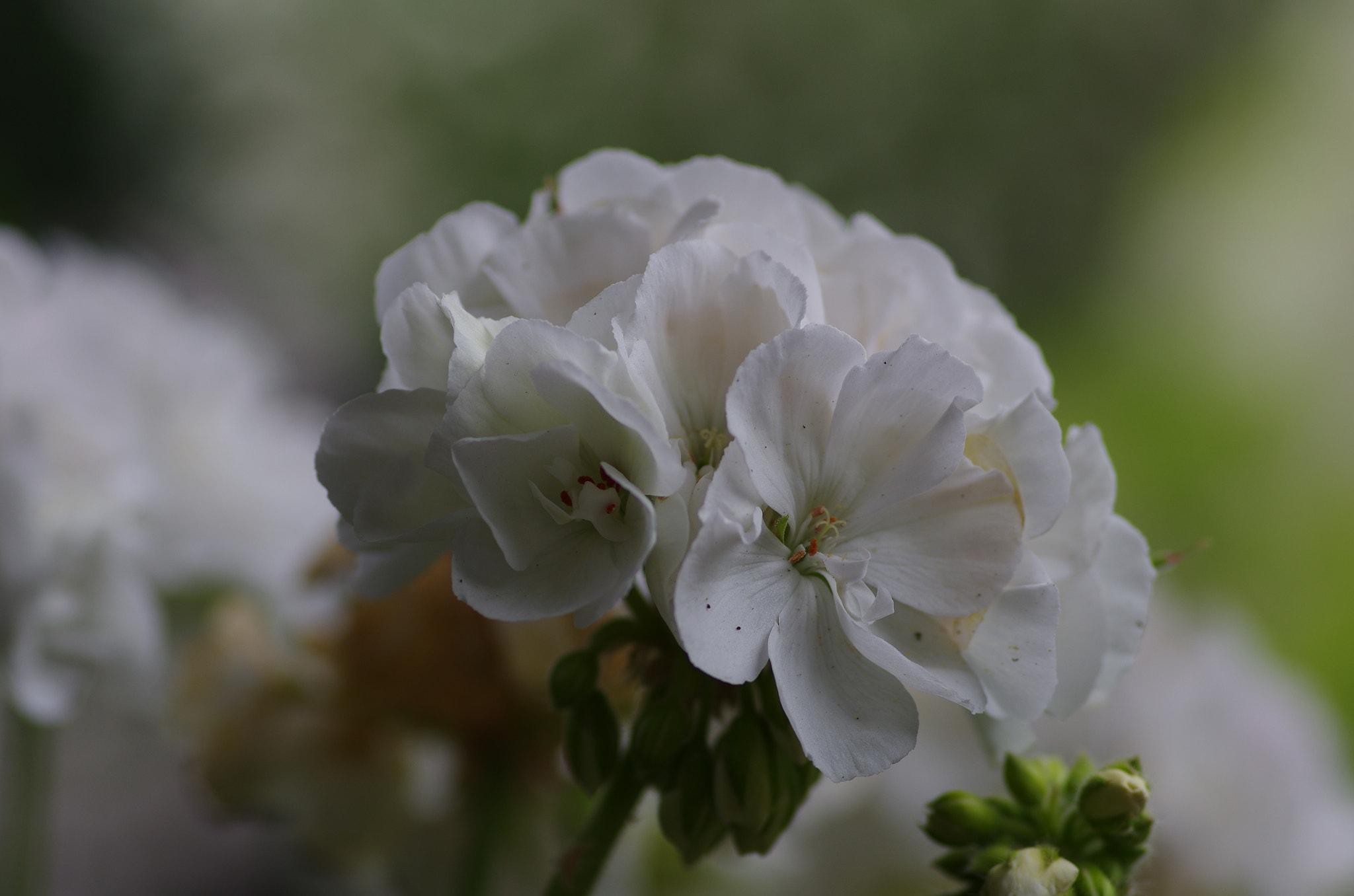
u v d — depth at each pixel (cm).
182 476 53
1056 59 216
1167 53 214
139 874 102
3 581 48
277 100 216
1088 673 39
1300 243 192
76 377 49
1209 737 51
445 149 212
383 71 216
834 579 38
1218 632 53
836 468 38
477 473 38
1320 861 51
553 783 48
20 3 185
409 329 39
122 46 201
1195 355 166
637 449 38
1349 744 84
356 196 218
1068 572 40
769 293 38
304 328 194
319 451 39
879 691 38
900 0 216
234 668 50
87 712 87
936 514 39
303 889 93
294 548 55
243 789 49
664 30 216
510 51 216
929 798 51
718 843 40
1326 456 149
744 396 38
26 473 48
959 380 38
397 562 41
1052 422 39
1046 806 41
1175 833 50
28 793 51
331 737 49
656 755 39
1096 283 200
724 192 41
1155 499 138
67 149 192
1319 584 123
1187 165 206
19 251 51
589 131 213
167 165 206
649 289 38
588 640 46
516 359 38
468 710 48
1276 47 208
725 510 37
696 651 37
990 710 38
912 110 215
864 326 40
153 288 57
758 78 217
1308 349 175
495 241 41
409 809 49
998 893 39
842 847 51
